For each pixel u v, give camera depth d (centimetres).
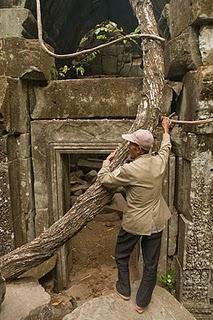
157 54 304
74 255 530
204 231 343
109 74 699
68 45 691
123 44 684
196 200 338
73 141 388
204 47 317
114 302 278
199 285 354
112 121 379
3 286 285
